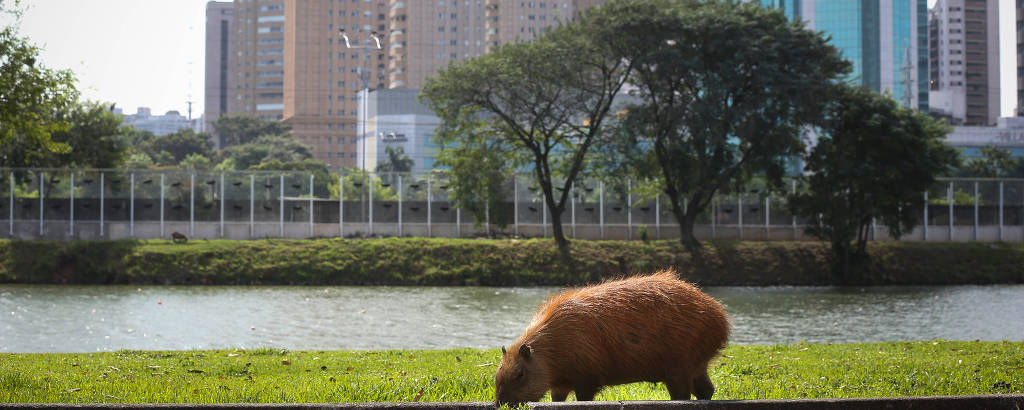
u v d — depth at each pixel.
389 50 171.62
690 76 46.78
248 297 36.66
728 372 11.80
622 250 49.41
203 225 51.91
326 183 53.94
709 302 7.44
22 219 50.16
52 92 29.86
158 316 29.11
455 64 48.84
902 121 48.38
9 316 28.59
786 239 56.50
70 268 43.56
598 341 7.15
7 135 29.17
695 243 50.25
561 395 7.49
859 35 153.38
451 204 54.44
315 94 172.62
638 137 49.12
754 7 48.50
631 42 45.88
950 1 198.88
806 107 45.22
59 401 8.29
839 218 48.06
